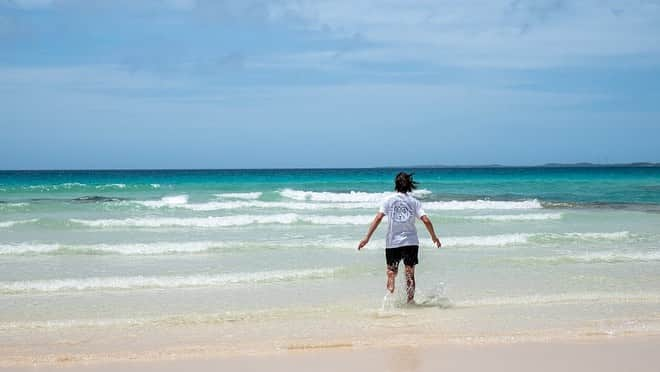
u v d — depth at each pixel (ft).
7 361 17.26
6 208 66.23
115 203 70.79
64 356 17.74
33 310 24.07
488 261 35.88
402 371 16.06
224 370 16.25
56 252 38.40
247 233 49.44
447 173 269.03
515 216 60.64
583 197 96.89
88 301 25.70
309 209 70.49
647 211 69.26
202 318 22.65
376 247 41.19
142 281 29.50
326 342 19.08
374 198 89.51
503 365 16.61
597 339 19.45
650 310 23.94
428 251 39.86
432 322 21.83
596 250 40.34
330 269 32.65
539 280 30.32
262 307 24.53
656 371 16.24
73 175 234.58
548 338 19.53
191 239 45.60
